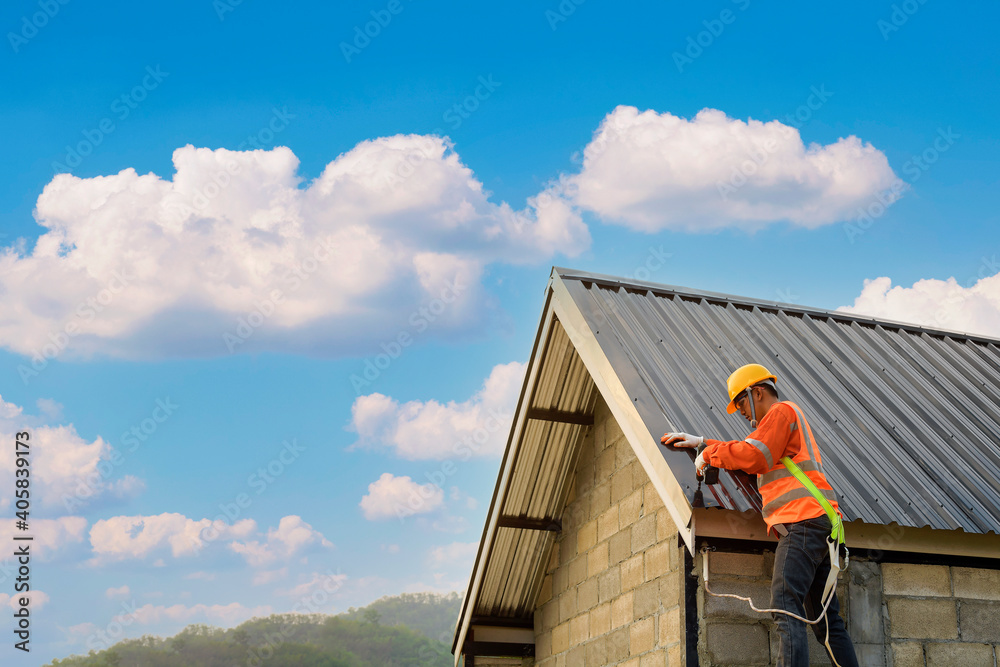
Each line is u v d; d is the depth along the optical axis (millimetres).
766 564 5602
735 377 5500
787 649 4543
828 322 8930
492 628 10234
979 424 7395
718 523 5188
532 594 10109
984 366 8766
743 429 6152
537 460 9047
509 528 9508
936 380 8086
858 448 6332
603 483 8469
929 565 5863
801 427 4953
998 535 5754
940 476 6223
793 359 7762
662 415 6016
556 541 9641
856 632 5512
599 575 8305
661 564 7008
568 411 8695
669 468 5371
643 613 7230
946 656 5668
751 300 8945
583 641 8523
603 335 7086
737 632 5457
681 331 7652
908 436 6742
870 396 7348
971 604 5848
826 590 4664
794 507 4781
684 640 5426
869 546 5457
